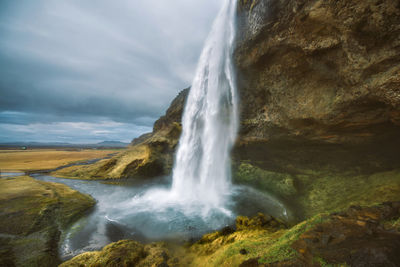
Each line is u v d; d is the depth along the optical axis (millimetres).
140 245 9266
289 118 14047
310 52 10719
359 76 8828
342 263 4012
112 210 16672
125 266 7504
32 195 18047
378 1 7121
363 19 7805
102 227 13211
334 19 8766
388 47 7457
